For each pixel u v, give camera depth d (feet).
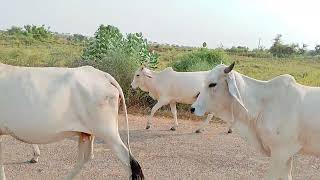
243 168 24.47
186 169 23.84
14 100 17.46
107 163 24.22
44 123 17.44
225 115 18.38
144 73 34.73
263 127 17.30
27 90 17.48
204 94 18.20
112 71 44.06
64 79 17.83
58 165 23.63
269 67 91.56
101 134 17.98
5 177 19.79
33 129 17.51
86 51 51.96
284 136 16.85
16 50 70.90
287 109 16.88
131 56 47.73
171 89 33.76
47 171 22.49
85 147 19.31
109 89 18.16
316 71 83.97
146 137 31.65
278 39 161.38
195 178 22.27
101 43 50.49
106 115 17.98
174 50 115.96
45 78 17.79
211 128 36.37
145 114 41.68
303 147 17.04
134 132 33.30
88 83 17.95
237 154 27.58
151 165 24.35
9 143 28.07
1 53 65.57
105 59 46.03
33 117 17.38
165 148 28.53
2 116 17.62
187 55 53.21
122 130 33.68
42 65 53.16
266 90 17.53
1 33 130.52
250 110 17.57
